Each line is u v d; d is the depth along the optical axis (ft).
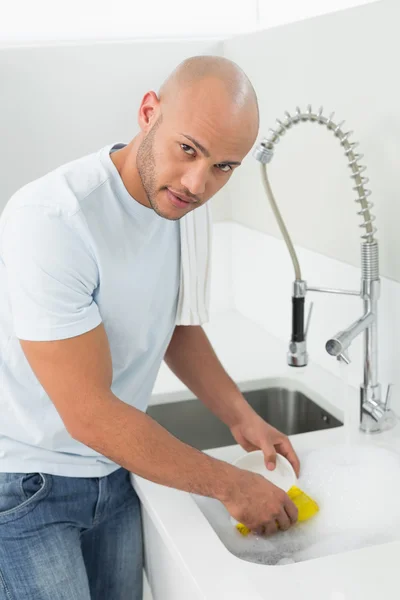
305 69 5.60
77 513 4.26
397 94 4.55
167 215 3.64
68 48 6.66
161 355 4.58
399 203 4.68
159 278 4.27
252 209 6.90
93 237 3.71
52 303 3.53
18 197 3.77
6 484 4.09
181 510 3.92
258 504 3.79
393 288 4.83
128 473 4.59
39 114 6.73
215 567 3.39
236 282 7.45
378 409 4.72
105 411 3.55
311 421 5.57
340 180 5.34
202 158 3.37
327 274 5.65
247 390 5.79
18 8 6.88
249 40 6.49
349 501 4.17
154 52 6.89
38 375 3.62
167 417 5.74
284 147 6.11
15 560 4.06
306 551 3.90
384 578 3.22
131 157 3.82
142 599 4.81
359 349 5.32
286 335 6.52
